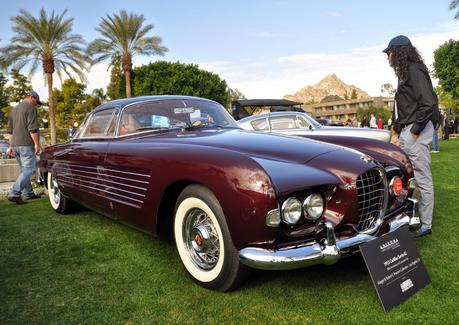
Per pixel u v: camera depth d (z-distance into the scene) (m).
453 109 38.22
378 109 53.03
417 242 3.16
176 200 2.72
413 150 3.26
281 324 2.02
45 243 3.44
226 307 2.20
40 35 25.92
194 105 3.73
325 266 2.72
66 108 51.44
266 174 2.05
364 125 23.23
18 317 2.17
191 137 2.88
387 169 2.74
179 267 2.80
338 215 2.24
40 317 2.17
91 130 3.72
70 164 3.85
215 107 3.89
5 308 2.28
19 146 5.25
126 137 3.25
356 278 2.53
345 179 2.27
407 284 2.29
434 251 2.96
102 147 3.29
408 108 3.29
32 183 6.61
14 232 3.82
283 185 2.04
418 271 2.40
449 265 2.70
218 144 2.59
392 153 3.03
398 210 2.72
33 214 4.60
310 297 2.29
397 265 2.31
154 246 3.27
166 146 2.68
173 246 3.26
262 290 2.38
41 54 26.77
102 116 3.63
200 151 2.41
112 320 2.11
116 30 28.28
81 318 2.15
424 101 3.12
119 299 2.35
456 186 5.47
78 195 3.79
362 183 2.34
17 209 4.92
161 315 2.15
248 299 2.28
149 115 3.42
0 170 7.39
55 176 4.29
